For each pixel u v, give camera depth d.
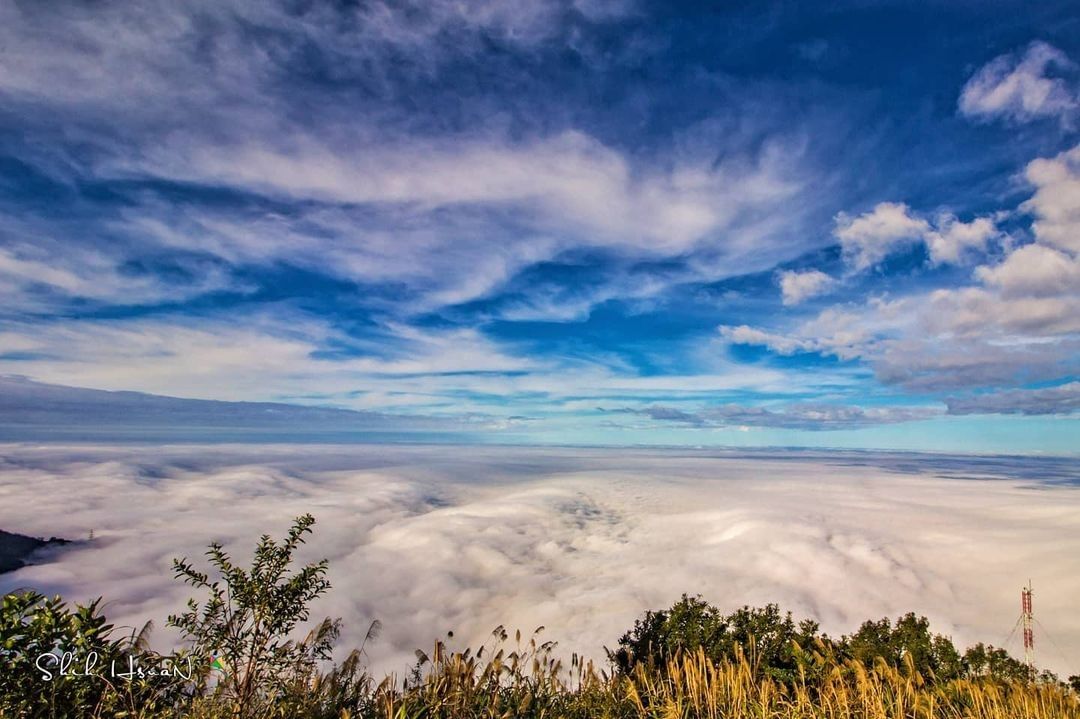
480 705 4.19
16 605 3.18
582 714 4.41
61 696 3.20
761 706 4.52
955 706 5.03
